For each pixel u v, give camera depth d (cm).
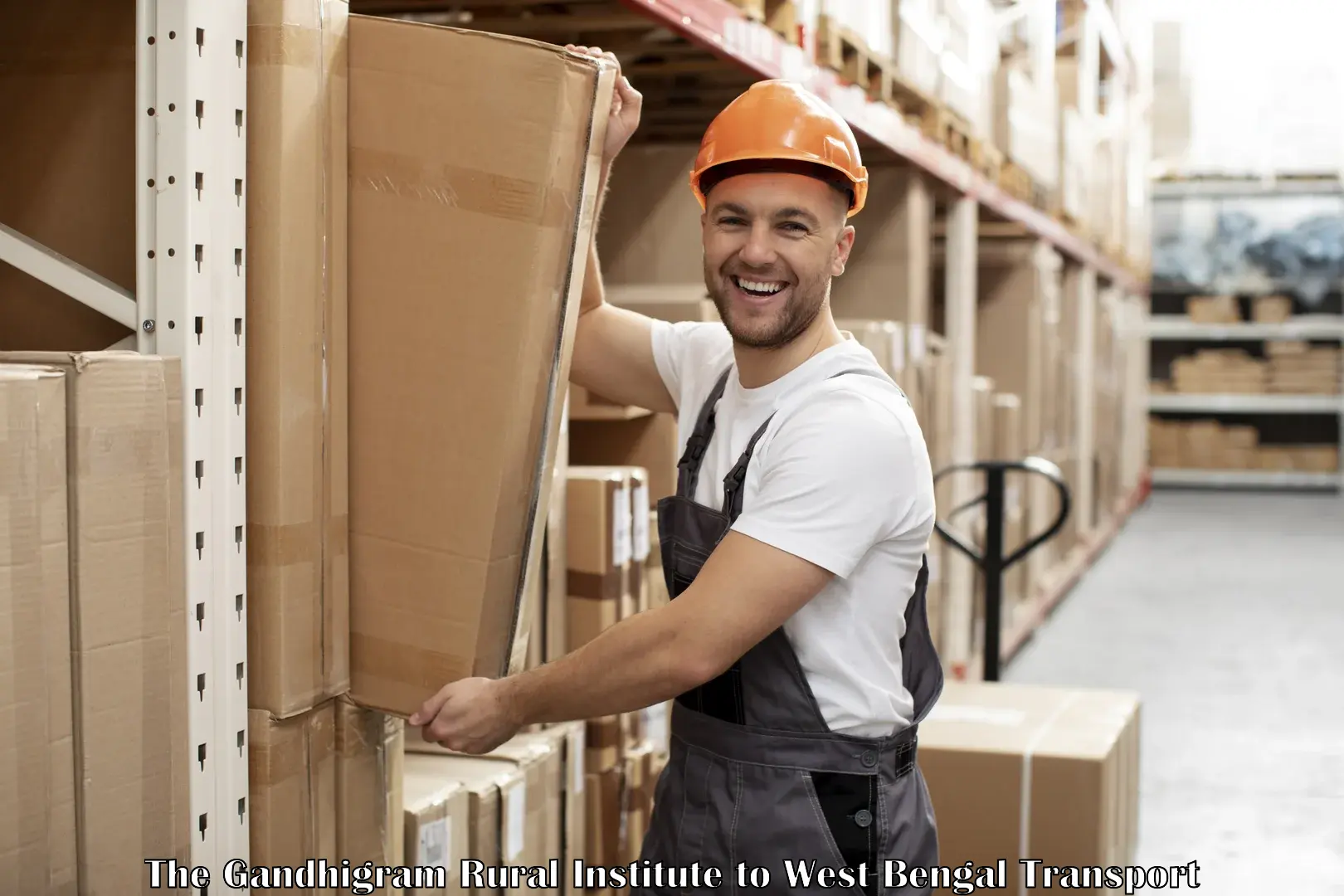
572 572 254
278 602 157
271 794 159
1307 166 1195
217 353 152
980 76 498
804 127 159
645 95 342
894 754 170
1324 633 661
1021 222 582
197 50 147
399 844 187
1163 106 1153
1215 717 509
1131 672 579
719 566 156
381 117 161
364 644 169
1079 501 822
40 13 165
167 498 145
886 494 159
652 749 280
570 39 292
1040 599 657
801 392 168
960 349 492
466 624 163
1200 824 393
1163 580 809
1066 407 757
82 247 165
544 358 161
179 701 148
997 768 282
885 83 362
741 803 166
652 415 302
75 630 136
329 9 158
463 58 157
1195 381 1291
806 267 162
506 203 157
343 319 164
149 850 145
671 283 336
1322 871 357
